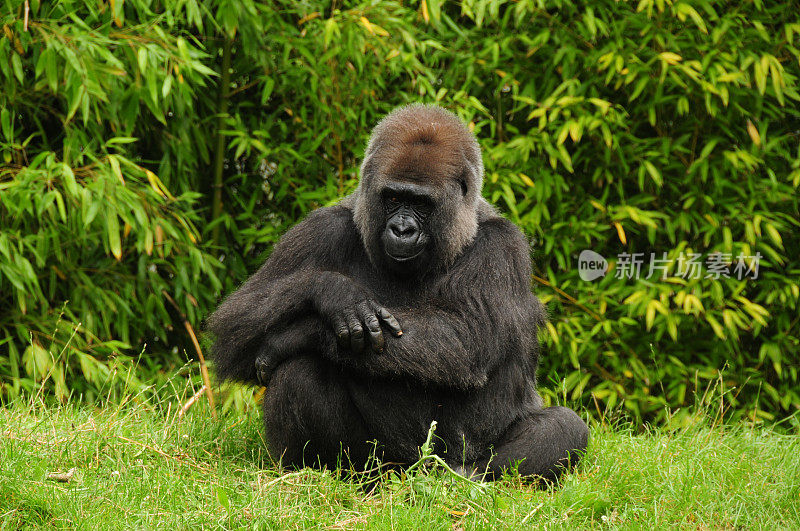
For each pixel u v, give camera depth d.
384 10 14.86
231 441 11.36
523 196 16.75
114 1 12.84
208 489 9.07
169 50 13.48
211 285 16.25
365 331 9.34
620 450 11.49
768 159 16.73
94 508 8.32
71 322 14.44
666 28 15.95
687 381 16.56
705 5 15.52
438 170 9.62
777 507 9.70
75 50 12.72
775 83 15.02
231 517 8.41
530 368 10.89
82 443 9.88
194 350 16.33
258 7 14.79
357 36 14.84
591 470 10.46
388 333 9.43
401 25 15.09
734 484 10.32
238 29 15.16
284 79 15.80
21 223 14.48
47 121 15.32
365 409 9.88
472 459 10.22
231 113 16.64
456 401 10.08
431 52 16.78
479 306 9.82
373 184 9.81
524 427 10.32
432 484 9.20
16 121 15.06
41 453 9.48
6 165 13.92
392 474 9.62
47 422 10.62
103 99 12.88
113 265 15.20
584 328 16.45
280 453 10.02
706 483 10.14
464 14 16.97
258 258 15.84
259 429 11.77
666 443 11.93
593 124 15.18
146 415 11.81
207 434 11.35
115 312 15.02
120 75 13.09
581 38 16.23
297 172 16.41
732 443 12.36
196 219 15.05
